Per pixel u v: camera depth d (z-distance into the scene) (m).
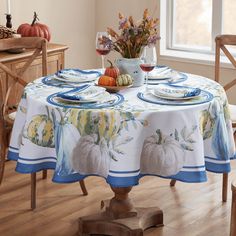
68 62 6.53
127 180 3.81
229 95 6.07
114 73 4.22
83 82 4.41
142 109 3.86
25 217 4.50
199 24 6.45
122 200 4.29
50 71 5.59
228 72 6.07
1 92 4.65
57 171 3.89
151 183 4.99
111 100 4.01
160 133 3.86
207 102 3.99
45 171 5.04
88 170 3.92
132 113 3.81
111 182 3.82
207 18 6.40
